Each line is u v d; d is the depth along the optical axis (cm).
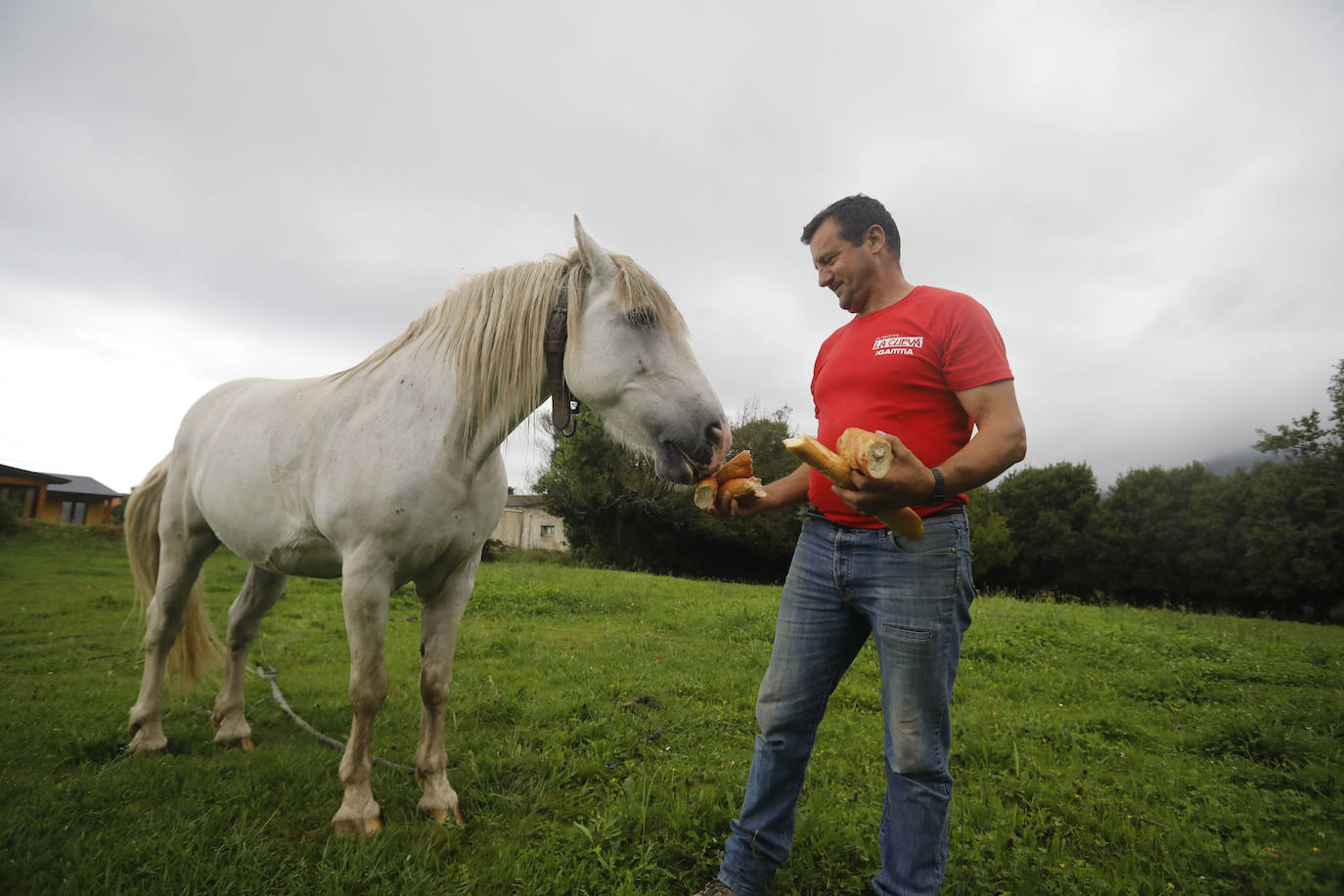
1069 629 702
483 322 233
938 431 159
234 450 279
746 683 451
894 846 158
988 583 3136
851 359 171
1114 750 331
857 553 164
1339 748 320
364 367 257
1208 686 491
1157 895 195
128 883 187
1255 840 232
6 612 706
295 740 325
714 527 2228
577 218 220
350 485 227
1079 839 228
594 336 217
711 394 206
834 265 177
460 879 195
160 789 251
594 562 2280
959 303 156
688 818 222
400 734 339
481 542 254
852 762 301
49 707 364
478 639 598
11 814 223
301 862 200
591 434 2116
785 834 181
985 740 320
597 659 527
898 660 155
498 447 243
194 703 382
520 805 245
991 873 201
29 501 3180
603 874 197
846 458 130
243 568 1122
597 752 296
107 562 1297
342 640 608
